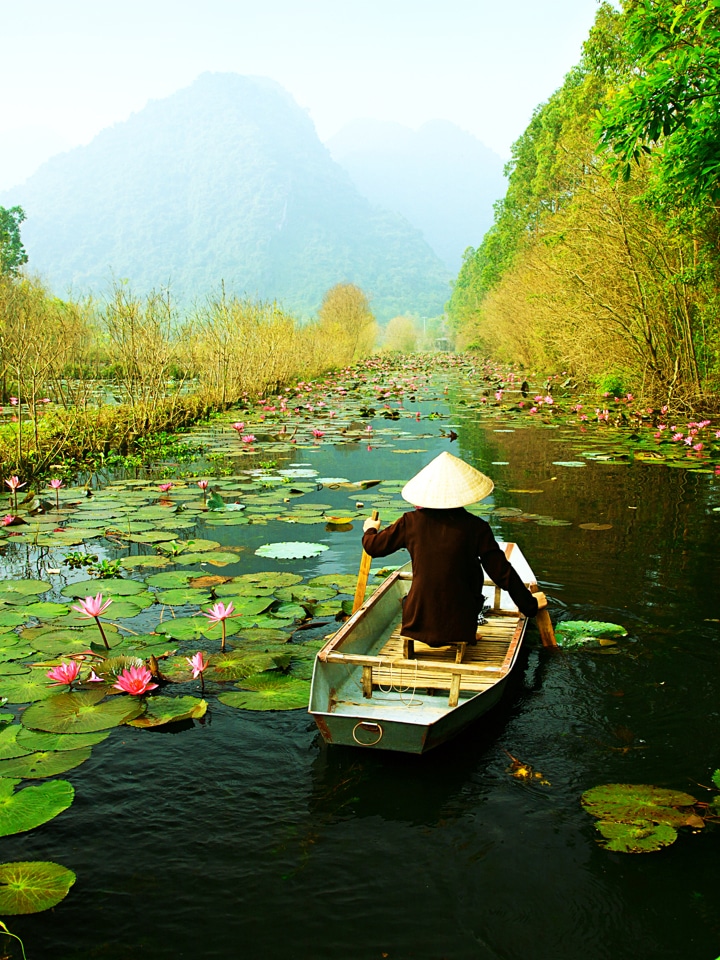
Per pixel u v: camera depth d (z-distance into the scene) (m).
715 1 6.47
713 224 11.89
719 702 3.55
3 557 5.89
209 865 2.52
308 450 11.44
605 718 3.41
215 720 3.40
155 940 2.24
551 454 10.71
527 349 25.97
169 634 4.23
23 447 9.48
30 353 10.17
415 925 2.29
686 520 6.84
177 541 6.26
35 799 2.79
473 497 3.66
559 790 2.90
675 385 14.25
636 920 2.30
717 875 2.46
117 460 10.53
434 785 2.94
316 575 5.38
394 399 19.67
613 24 16.72
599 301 14.47
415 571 3.70
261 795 2.88
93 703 3.47
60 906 2.35
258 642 4.16
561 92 24.03
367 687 3.41
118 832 2.68
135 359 12.54
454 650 3.83
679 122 7.49
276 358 19.66
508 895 2.39
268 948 2.21
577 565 5.53
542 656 4.02
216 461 10.52
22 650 4.02
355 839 2.64
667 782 2.93
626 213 13.75
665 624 4.45
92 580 5.19
